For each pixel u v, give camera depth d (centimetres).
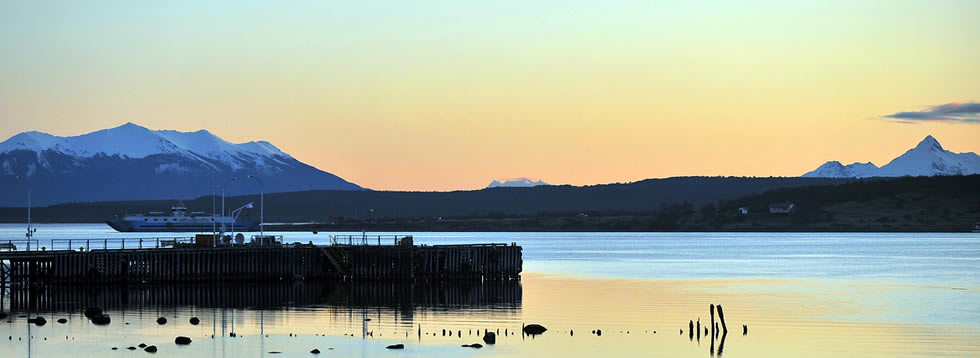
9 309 11312
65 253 13550
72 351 8862
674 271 19312
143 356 8675
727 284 16025
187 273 14362
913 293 14650
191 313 11144
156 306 11719
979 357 9100
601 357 8912
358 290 13912
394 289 14138
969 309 12431
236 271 14762
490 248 16038
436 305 12206
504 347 9256
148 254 14112
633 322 10944
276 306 11881
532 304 12469
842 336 10156
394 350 9025
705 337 10000
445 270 15600
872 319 11400
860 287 15662
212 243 16250
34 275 13712
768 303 13012
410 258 15225
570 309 12012
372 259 15262
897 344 9731
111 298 12469
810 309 12344
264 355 8738
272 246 15725
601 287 15150
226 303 12106
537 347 9281
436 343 9388
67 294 12838
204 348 9012
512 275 16288
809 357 9075
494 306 12194
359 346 9181
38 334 9638
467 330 10194
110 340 9356
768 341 9819
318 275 15425
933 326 10881
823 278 17600
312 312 11356
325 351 8944
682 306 12506
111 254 13838
